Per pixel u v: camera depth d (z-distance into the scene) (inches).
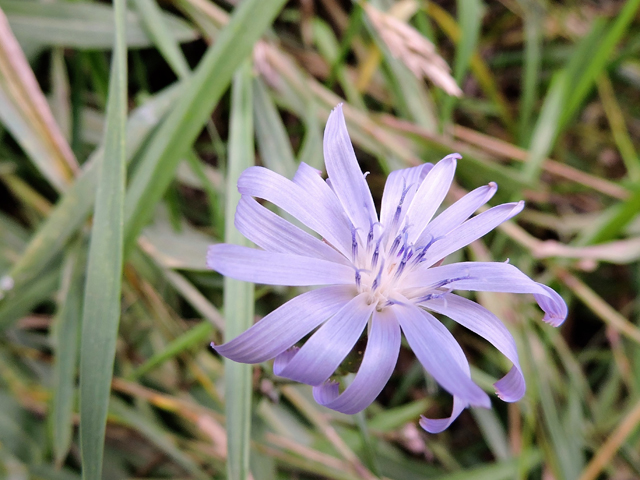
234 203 3.8
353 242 2.7
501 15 6.9
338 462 4.0
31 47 4.4
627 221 5.1
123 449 4.2
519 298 5.2
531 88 6.1
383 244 2.8
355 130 5.1
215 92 3.8
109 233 3.1
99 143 4.8
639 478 4.8
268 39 5.0
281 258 2.4
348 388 2.3
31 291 3.9
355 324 2.5
